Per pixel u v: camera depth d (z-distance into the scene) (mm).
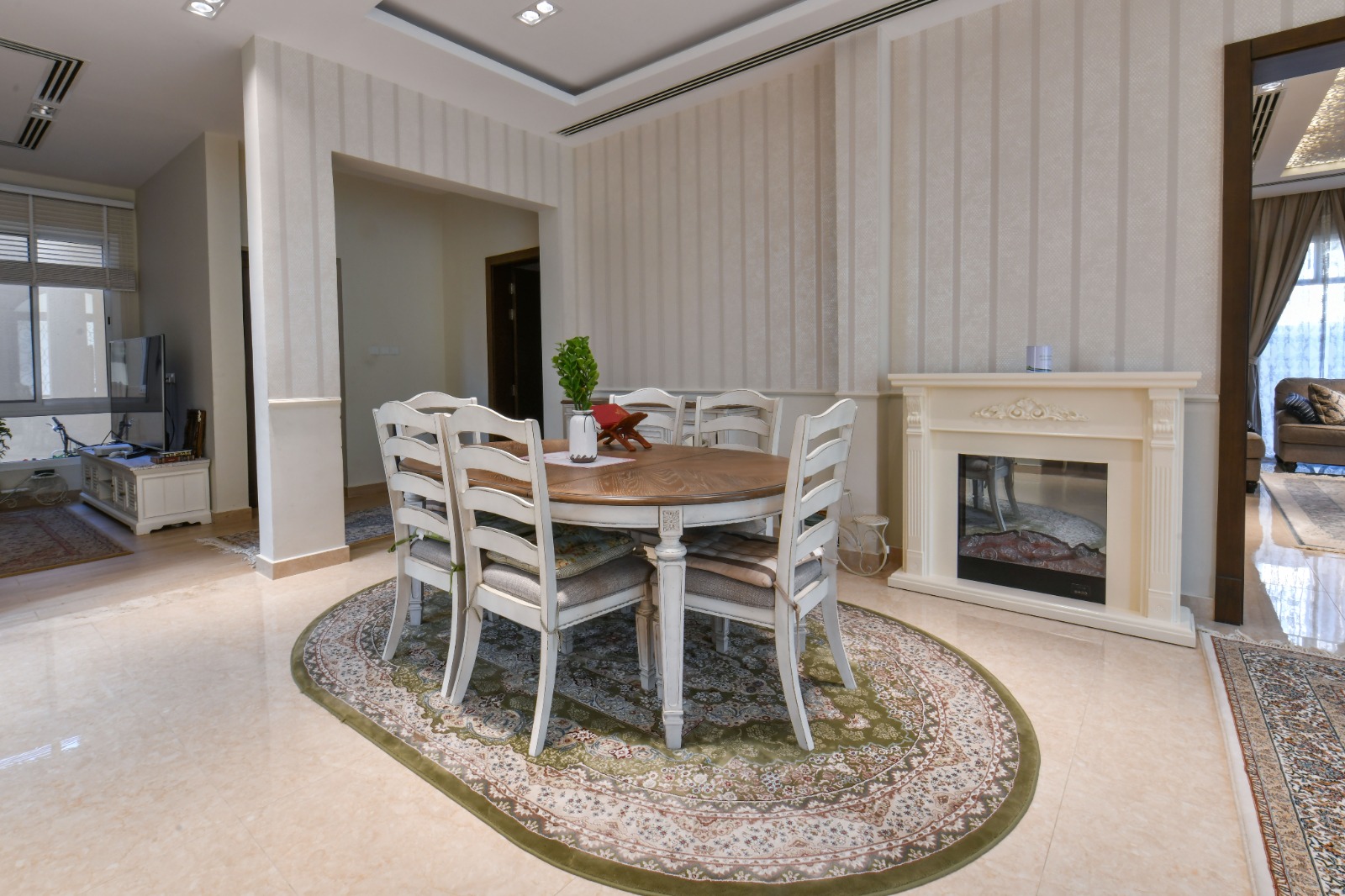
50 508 5352
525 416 6340
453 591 2160
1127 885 1358
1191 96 2725
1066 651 2482
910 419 3191
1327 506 5004
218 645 2613
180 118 4332
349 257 5859
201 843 1506
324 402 3625
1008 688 2201
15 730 1988
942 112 3322
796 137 3854
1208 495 2785
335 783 1731
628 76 3936
